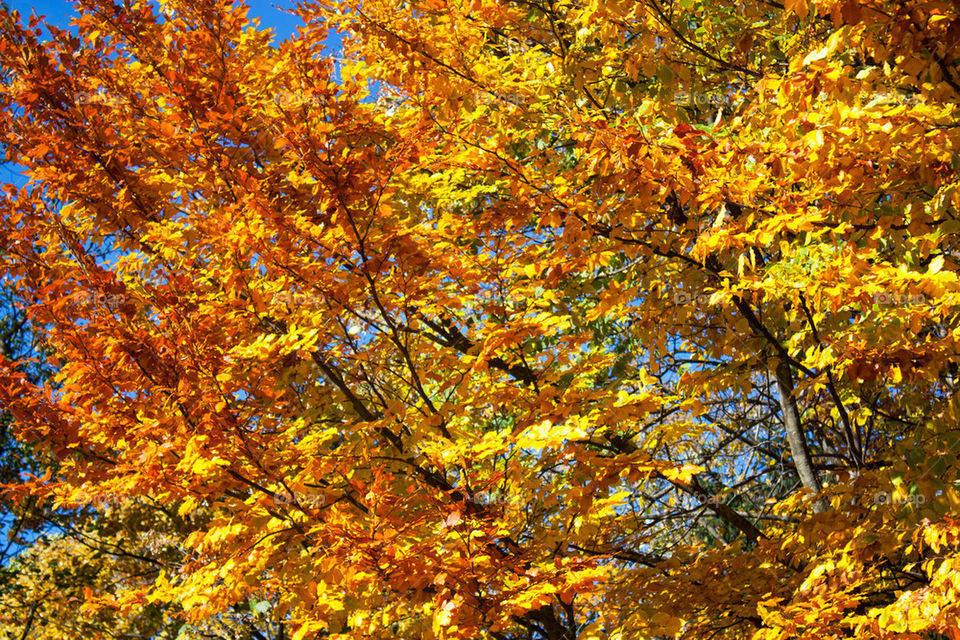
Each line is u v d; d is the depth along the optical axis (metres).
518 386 4.31
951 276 3.15
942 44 3.16
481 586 3.31
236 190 3.78
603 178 3.63
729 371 5.06
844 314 4.33
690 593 4.37
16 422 3.81
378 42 4.08
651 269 4.70
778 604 4.22
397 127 4.29
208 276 4.35
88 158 4.38
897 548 3.87
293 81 4.23
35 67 4.24
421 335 4.95
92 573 10.04
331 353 4.50
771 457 7.50
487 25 4.25
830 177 3.38
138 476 3.49
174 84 4.22
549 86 4.34
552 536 3.77
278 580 3.70
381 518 3.19
